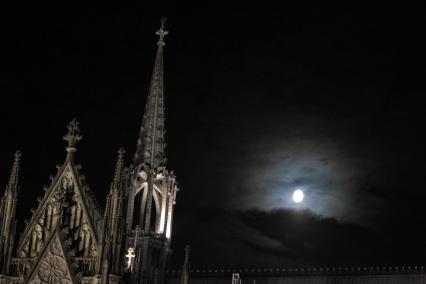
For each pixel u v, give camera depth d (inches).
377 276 4291.3
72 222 2751.0
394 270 4279.0
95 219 2778.1
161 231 4106.8
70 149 2851.9
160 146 4281.5
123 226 2716.5
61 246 2682.1
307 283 4407.0
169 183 4197.8
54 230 2701.8
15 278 2699.3
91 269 2664.9
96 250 2689.5
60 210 2728.8
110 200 2719.0
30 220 2785.4
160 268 4018.2
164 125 4379.9
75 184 2795.3
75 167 2819.9
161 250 4052.7
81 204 2763.3
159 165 4217.5
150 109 4360.2
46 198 2802.7
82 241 2721.5
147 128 4306.1
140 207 4242.1
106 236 2667.3
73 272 2645.2
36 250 2753.4
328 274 4397.1
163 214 4136.3
